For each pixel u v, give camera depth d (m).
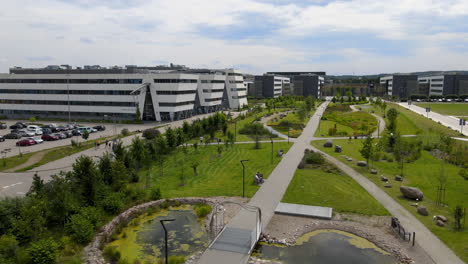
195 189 42.69
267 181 45.16
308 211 34.72
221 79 146.75
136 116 109.50
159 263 26.25
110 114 117.44
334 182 44.31
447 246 27.84
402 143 62.09
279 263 26.12
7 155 62.97
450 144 62.09
